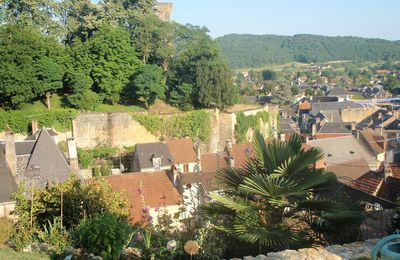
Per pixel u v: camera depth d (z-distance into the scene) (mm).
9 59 38719
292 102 117562
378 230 10750
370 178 19734
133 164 42469
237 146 37969
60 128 42250
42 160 25797
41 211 12641
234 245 9508
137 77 45531
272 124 61750
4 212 21375
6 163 23391
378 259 6125
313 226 9875
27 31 41219
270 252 9242
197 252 8484
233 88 51500
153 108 49562
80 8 51250
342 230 9836
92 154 43156
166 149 39750
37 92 40969
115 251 8422
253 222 9398
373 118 76625
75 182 13555
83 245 8555
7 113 39719
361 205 11375
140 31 49500
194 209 10406
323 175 9578
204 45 50812
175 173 25734
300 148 10477
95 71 45375
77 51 44844
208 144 49688
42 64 40625
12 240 10648
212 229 9422
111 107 46719
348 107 84062
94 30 49938
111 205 13406
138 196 24453
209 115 49625
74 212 12695
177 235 9766
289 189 9148
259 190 9242
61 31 49094
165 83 51031
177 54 52969
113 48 45594
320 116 78062
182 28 52250
